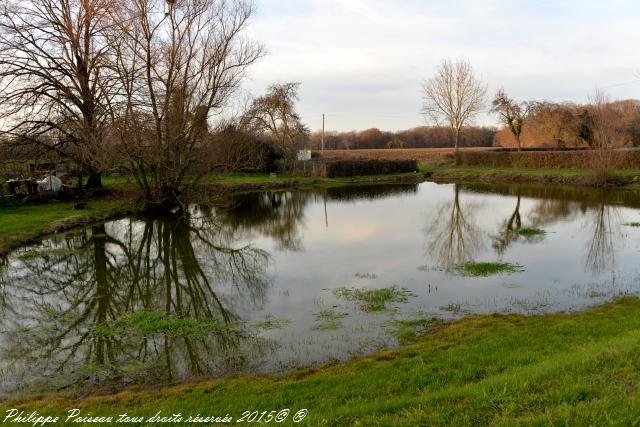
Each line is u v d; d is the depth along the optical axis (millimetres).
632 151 37375
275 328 9297
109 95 21828
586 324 8258
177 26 22609
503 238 17797
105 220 21484
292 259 15312
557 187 35250
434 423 4414
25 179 24938
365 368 7043
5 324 9859
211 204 27469
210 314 10305
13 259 15086
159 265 15008
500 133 67438
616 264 13539
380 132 95750
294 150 47125
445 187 39094
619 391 4559
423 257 14938
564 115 51812
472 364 6566
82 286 12734
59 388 7094
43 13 23891
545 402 4551
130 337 9031
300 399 5871
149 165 23172
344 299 10984
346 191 37000
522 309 9922
